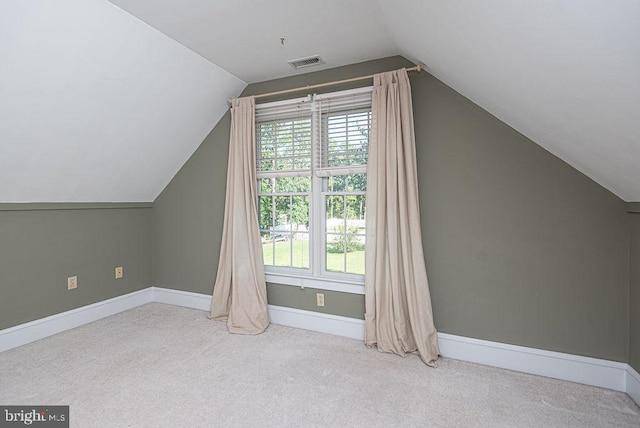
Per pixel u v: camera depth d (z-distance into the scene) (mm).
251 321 2895
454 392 1950
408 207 2412
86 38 1978
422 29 1749
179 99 2832
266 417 1705
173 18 2078
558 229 2137
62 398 1850
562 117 1529
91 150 2641
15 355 2385
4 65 1787
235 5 1935
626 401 1875
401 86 2424
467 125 2369
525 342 2225
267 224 3199
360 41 2373
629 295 1969
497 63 1498
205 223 3438
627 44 817
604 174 1825
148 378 2078
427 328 2332
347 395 1909
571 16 863
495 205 2299
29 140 2215
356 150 2732
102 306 3211
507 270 2271
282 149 3053
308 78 2941
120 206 3396
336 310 2812
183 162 3510
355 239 2805
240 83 3150
